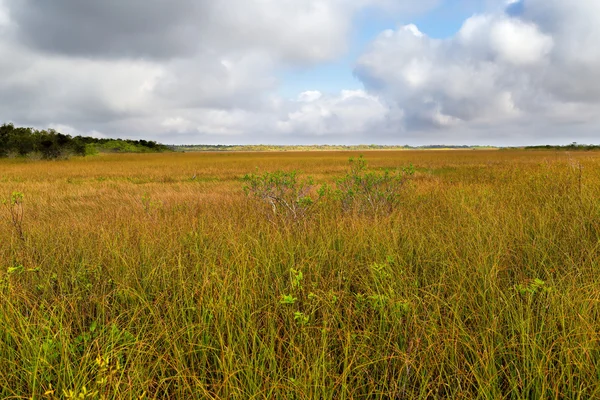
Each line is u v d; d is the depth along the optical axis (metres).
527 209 5.96
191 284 3.37
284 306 2.93
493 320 2.48
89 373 2.17
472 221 5.18
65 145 54.81
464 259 3.71
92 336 2.65
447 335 2.39
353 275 3.62
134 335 2.68
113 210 7.84
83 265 3.87
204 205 8.36
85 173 23.70
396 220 5.39
